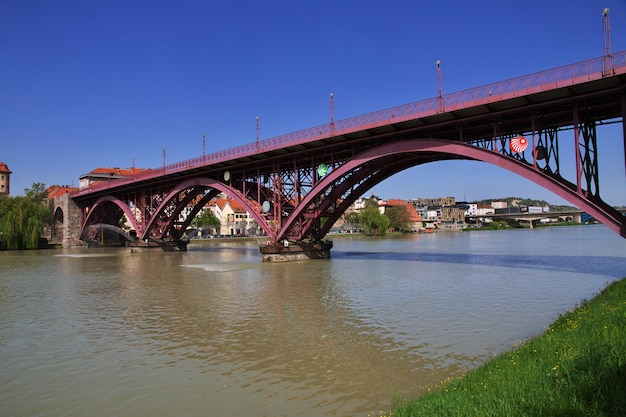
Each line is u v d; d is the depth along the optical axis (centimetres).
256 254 6531
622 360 877
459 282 3053
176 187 6284
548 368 915
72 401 1164
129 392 1212
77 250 8400
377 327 1839
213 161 5166
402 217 16988
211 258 5803
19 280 3734
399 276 3441
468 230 19875
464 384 951
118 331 1875
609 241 8344
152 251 7225
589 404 719
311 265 4403
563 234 12762
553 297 2406
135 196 7638
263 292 2795
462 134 3238
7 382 1309
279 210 4762
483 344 1557
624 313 1313
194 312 2228
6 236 8412
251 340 1684
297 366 1380
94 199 9038
